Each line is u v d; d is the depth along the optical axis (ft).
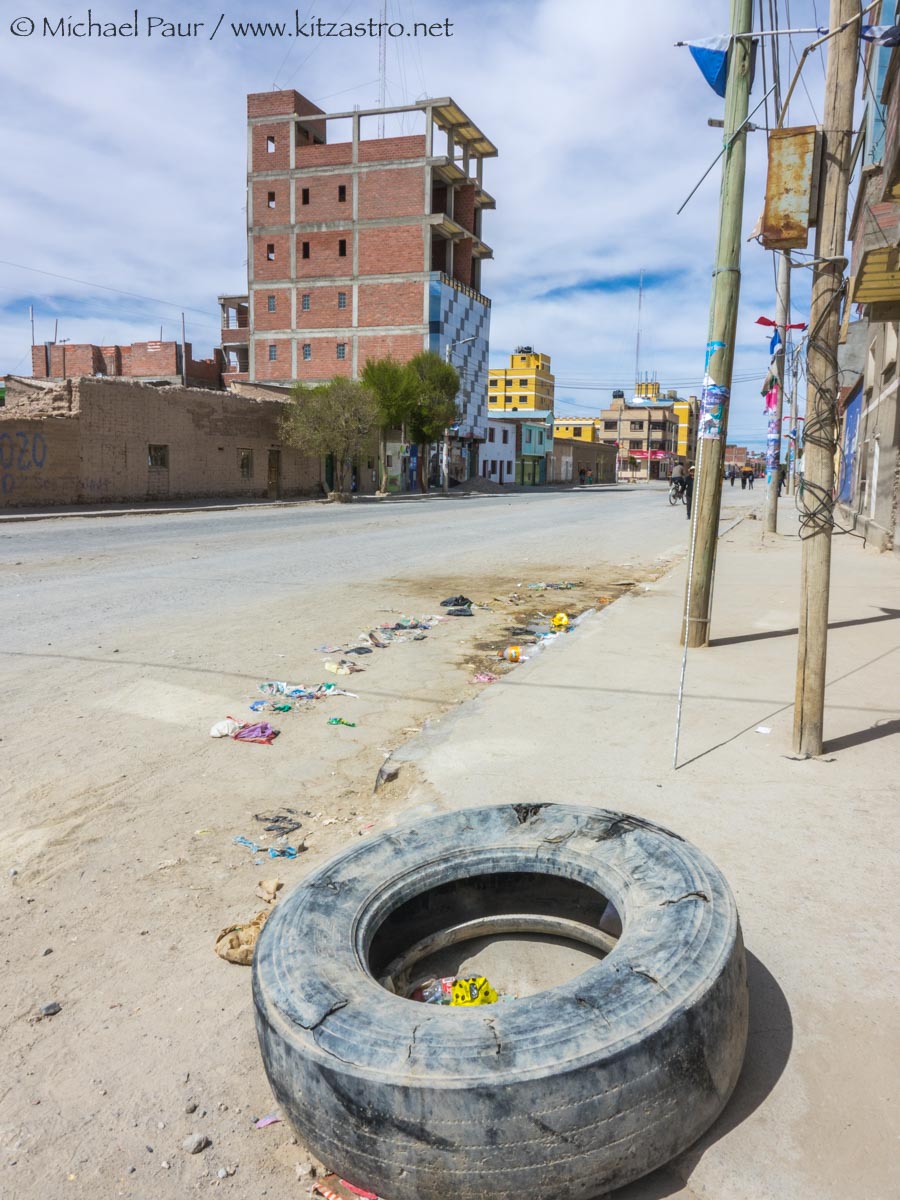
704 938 6.74
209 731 17.26
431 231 182.29
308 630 27.22
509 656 23.58
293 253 188.85
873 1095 6.86
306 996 6.45
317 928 7.28
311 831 12.68
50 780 14.57
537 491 204.85
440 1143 5.66
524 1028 5.92
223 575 39.04
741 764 13.82
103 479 91.56
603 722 16.25
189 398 103.91
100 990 8.88
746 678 19.49
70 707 18.61
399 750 14.94
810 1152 6.34
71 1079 7.60
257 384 148.66
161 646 24.44
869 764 13.71
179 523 70.90
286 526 69.46
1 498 80.33
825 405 13.20
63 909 10.49
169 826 12.85
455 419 163.02
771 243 13.35
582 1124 5.69
